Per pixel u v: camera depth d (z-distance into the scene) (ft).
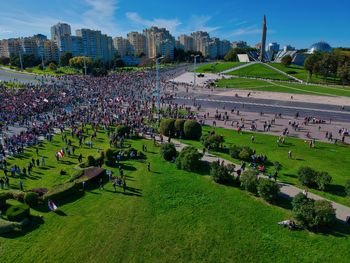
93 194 105.91
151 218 90.48
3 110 230.68
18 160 141.08
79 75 500.74
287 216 90.27
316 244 77.82
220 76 537.24
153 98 287.28
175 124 174.60
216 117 225.15
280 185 111.86
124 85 377.30
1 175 123.85
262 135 181.16
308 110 251.39
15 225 84.17
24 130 191.42
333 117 226.17
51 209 94.94
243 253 75.36
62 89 327.67
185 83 428.56
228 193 104.99
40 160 140.87
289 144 163.84
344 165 133.28
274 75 517.14
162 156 139.03
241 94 341.41
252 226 85.76
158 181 115.34
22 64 651.66
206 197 102.42
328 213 82.28
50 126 191.21
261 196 99.55
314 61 456.45
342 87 391.65
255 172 111.65
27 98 274.57
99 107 249.55
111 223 87.97
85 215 92.32
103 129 192.95
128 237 81.71
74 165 134.51
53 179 119.03
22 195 98.22
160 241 80.12
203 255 74.95
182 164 125.59
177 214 92.43
